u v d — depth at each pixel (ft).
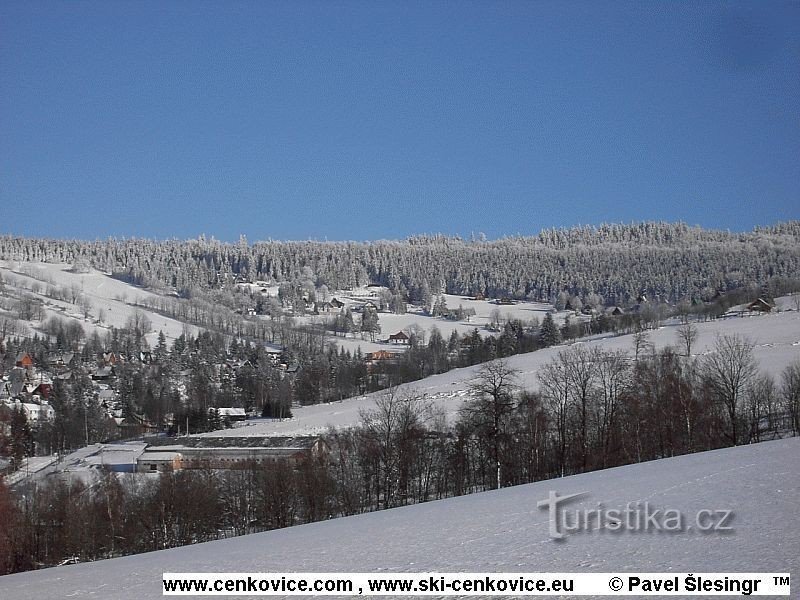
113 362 628.28
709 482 80.53
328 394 452.35
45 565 168.76
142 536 175.63
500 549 58.85
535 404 220.23
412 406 297.94
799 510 62.80
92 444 352.49
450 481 212.23
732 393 210.79
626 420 214.07
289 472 188.65
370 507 199.82
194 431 367.66
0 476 185.16
